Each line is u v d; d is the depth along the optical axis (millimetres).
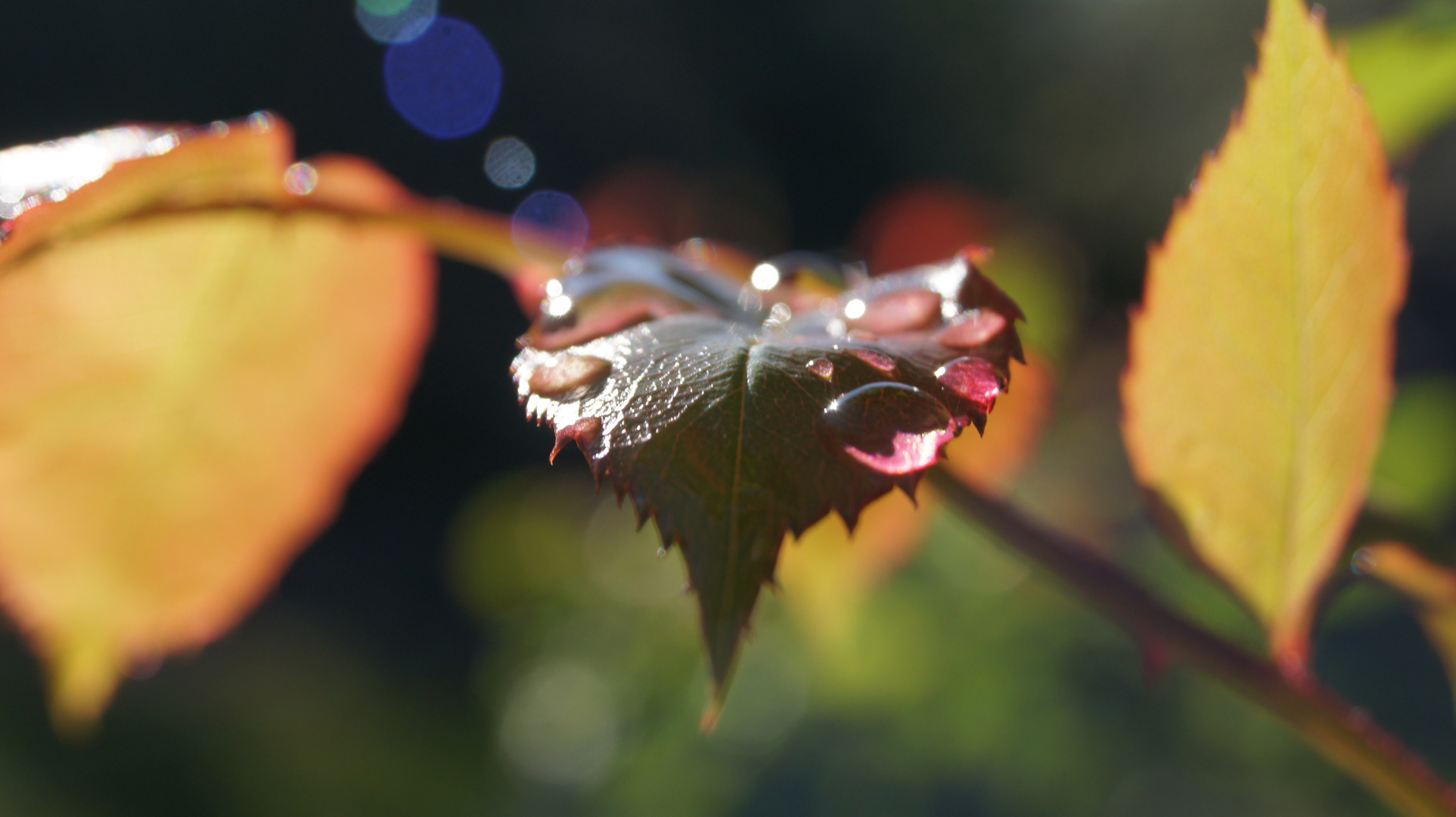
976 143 3092
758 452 127
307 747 1016
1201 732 402
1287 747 394
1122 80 3053
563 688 589
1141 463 152
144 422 166
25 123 1815
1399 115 172
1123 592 149
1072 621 419
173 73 1937
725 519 126
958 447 173
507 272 155
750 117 2869
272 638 1331
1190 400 150
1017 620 416
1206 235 147
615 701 555
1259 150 145
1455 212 1832
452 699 1219
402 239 165
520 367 133
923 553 419
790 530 126
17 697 978
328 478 172
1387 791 146
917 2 3080
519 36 2213
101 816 904
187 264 162
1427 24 164
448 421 2104
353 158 155
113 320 162
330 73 2008
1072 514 456
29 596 168
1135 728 406
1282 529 150
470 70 2092
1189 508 152
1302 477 150
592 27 2389
